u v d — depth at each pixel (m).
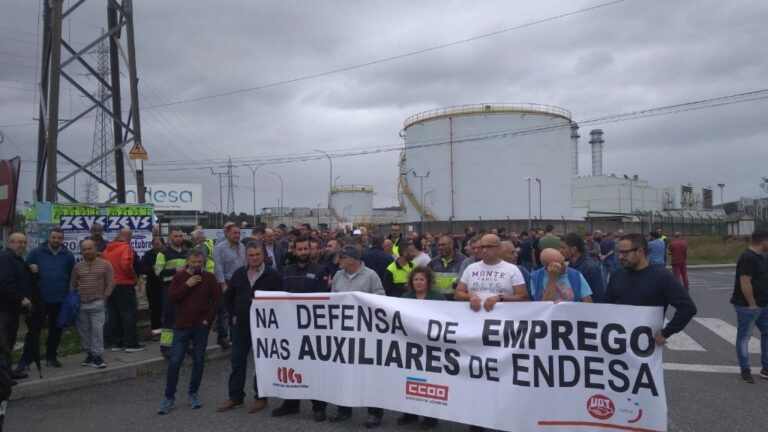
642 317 4.81
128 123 14.42
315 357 5.97
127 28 13.87
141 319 10.91
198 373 6.48
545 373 5.05
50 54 12.49
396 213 78.25
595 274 6.16
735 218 51.50
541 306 5.11
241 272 6.51
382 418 5.97
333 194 71.69
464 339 5.34
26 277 7.16
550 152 53.56
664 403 4.73
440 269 7.89
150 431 5.69
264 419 6.00
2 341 4.39
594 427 4.90
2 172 10.12
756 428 5.49
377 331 5.73
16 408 6.55
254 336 6.25
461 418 5.28
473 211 52.62
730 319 12.23
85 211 11.32
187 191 73.06
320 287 6.55
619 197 76.19
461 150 53.00
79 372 7.55
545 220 48.56
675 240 17.25
